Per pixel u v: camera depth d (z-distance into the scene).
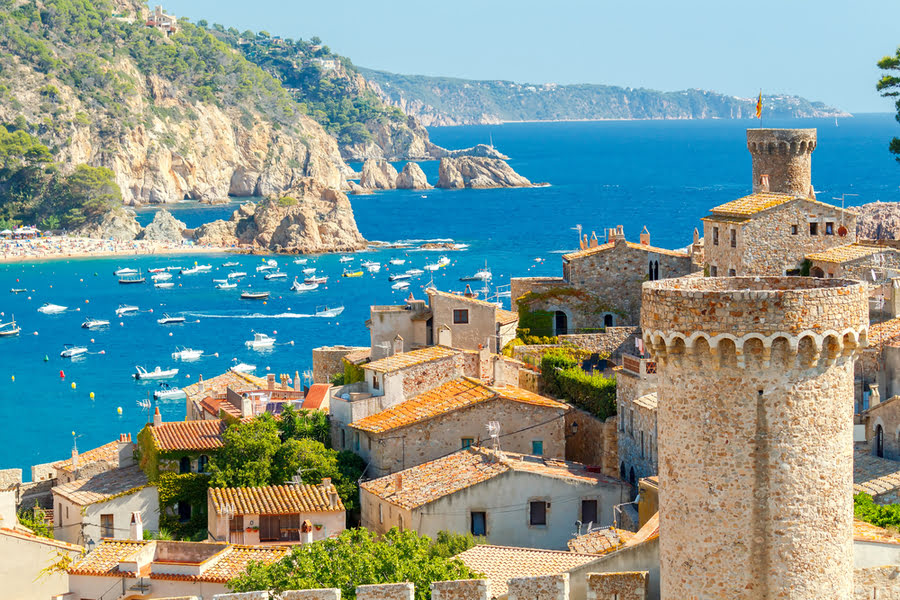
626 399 101.00
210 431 114.00
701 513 39.28
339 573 64.12
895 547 54.44
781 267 119.81
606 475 98.50
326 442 112.50
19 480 128.88
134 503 108.19
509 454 101.19
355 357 129.50
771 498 38.72
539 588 45.44
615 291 138.12
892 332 101.62
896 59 124.44
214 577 76.56
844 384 39.12
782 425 38.50
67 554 82.44
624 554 47.50
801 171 133.62
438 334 126.62
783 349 38.25
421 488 95.50
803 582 38.91
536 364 121.50
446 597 46.62
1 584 82.06
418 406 109.56
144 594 77.56
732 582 39.06
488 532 92.88
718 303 38.28
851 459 39.59
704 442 39.09
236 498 98.50
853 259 115.06
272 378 135.88
